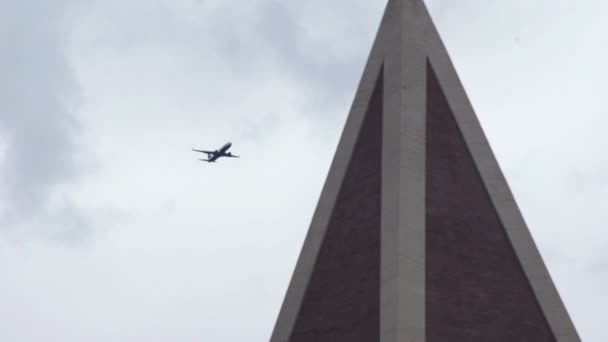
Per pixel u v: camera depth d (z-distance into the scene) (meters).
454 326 65.94
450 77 76.56
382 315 65.50
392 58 76.44
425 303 65.94
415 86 74.75
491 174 72.94
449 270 67.88
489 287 68.19
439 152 72.81
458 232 69.75
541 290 69.00
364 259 68.94
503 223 71.19
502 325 67.06
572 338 67.75
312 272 71.31
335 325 67.88
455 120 74.81
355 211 71.62
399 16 78.00
